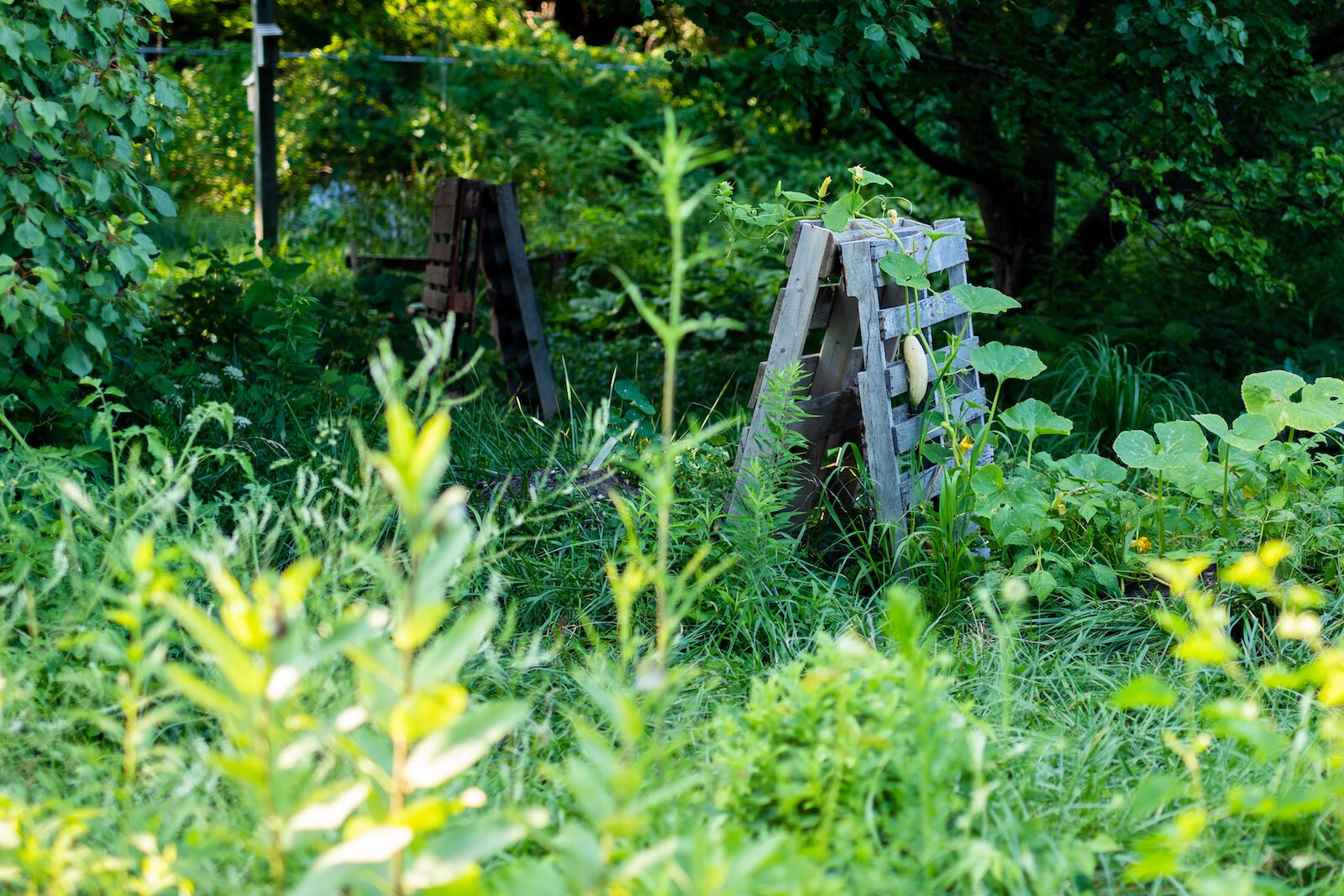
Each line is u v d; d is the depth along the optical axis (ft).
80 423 11.98
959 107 23.86
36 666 7.98
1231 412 20.51
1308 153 22.65
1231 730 7.24
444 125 46.21
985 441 12.44
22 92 11.66
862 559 12.51
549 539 12.53
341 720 5.24
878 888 6.22
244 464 9.73
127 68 12.34
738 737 7.76
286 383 16.20
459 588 10.61
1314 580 11.88
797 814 7.11
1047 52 21.83
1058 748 8.00
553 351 24.66
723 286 28.60
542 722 9.09
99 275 11.98
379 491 10.50
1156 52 18.39
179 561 9.31
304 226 40.01
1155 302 24.82
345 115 43.68
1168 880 7.11
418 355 19.81
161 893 6.39
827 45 16.98
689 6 17.51
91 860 6.16
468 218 21.26
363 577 9.61
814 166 37.83
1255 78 20.63
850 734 7.08
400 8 53.62
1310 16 22.68
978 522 12.64
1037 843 7.16
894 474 12.52
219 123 44.14
